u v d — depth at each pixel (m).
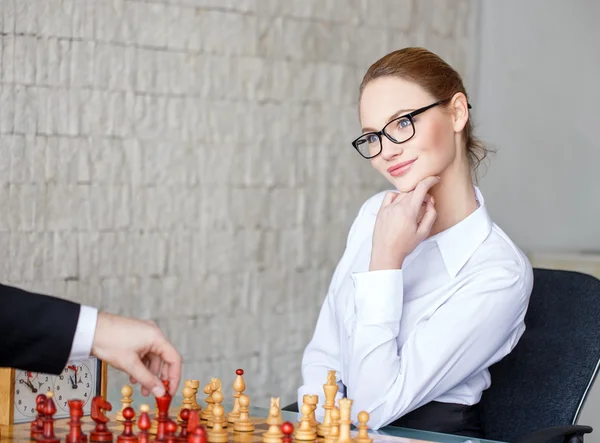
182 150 2.98
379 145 1.65
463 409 1.70
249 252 3.13
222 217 3.07
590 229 3.93
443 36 3.53
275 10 3.13
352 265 1.89
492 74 3.66
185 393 1.47
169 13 2.93
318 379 1.83
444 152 1.65
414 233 1.61
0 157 2.68
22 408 1.40
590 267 3.43
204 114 3.02
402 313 1.70
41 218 2.75
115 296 2.88
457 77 1.70
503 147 3.69
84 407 1.47
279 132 3.17
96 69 2.82
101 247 2.85
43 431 1.24
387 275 1.60
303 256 3.25
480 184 3.64
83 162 2.81
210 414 1.42
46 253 2.76
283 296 3.21
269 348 3.19
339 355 1.85
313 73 3.23
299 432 1.28
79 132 2.80
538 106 3.78
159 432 1.19
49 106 2.75
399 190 1.67
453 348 1.60
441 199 1.71
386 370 1.58
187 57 2.98
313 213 3.26
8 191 2.69
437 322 1.62
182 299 3.01
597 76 3.91
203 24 3.00
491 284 1.63
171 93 2.95
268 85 3.14
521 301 1.67
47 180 2.75
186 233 3.01
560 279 1.86
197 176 3.02
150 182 2.93
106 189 2.85
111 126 2.85
